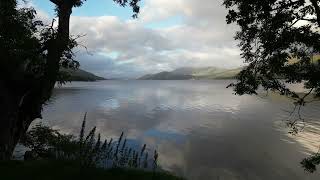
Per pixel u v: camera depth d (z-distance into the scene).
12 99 16.47
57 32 17.31
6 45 17.11
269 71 15.28
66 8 17.42
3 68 16.16
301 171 37.56
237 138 56.38
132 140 53.53
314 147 48.84
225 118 81.62
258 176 36.06
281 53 14.48
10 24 17.64
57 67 17.52
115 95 176.00
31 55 17.55
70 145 21.30
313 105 102.94
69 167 11.80
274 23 13.99
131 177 11.52
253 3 13.61
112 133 59.69
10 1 17.59
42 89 17.38
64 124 68.38
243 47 15.67
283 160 42.28
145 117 83.62
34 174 10.91
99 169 11.62
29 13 18.70
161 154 43.94
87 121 74.19
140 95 179.00
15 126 16.84
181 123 73.44
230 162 41.47
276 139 55.09
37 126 29.73
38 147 26.77
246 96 158.75
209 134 60.28
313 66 14.68
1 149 15.66
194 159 42.34
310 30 13.65
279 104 113.44
